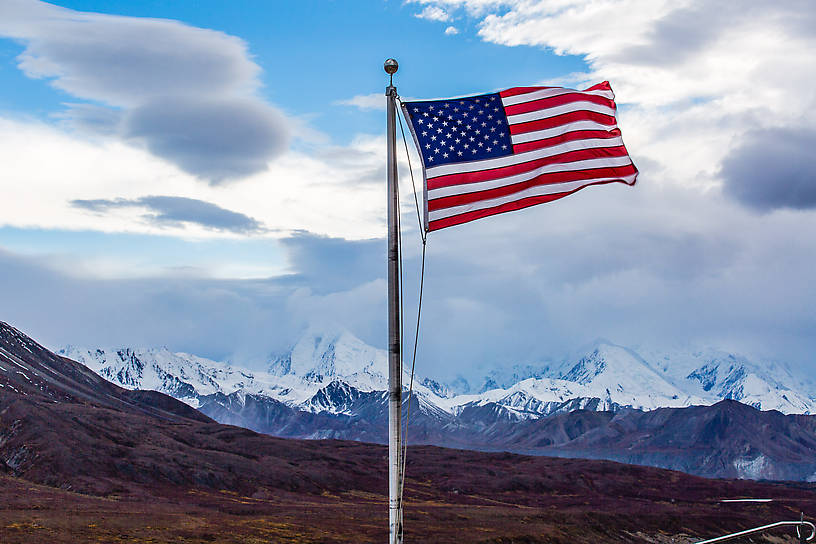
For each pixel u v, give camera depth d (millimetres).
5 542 91750
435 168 26031
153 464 185500
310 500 186750
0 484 150500
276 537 113000
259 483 195750
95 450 184750
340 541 115062
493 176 26375
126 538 101562
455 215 26031
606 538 154125
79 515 114938
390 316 22859
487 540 126375
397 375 22625
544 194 26359
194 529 112375
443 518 148750
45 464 172625
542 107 27125
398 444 22391
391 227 23156
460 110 26734
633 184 27000
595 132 27125
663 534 166125
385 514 149750
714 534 171750
